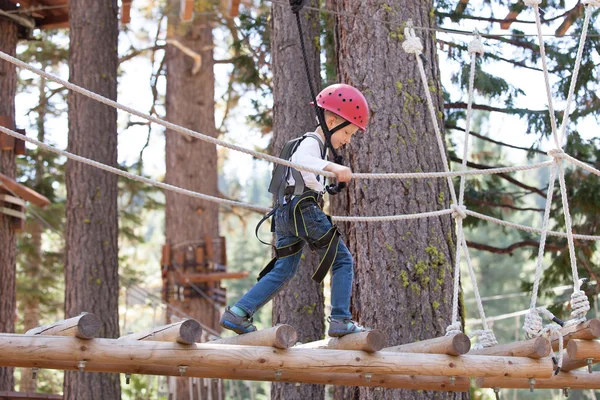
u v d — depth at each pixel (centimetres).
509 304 4109
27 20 1599
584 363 780
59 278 2391
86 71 1412
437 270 873
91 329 583
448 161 915
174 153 1973
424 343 691
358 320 878
